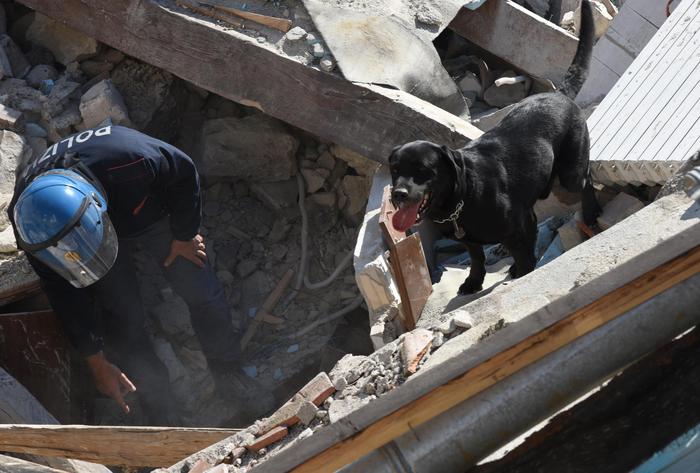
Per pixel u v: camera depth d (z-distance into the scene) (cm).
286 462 231
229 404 562
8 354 476
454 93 588
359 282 456
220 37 555
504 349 218
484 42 643
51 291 427
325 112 555
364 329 602
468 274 481
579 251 254
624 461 205
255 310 607
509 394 219
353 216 634
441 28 586
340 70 544
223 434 346
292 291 615
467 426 220
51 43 627
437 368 220
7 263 497
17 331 482
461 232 412
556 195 517
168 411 543
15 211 390
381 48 559
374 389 287
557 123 437
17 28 639
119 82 609
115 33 582
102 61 618
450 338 278
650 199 475
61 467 373
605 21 656
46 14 595
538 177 425
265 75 557
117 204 429
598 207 471
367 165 620
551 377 219
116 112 578
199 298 508
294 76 551
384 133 546
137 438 353
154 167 429
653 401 216
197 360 559
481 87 651
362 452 224
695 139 420
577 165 452
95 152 418
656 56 504
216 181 637
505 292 269
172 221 466
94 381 541
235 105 640
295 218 637
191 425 544
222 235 626
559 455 219
